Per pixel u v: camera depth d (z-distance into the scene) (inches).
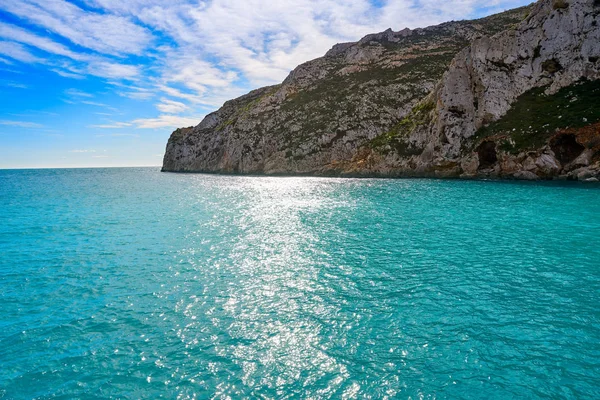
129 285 667.4
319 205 1708.9
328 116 4170.8
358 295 596.1
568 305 532.1
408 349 425.7
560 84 2420.0
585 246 848.9
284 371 389.1
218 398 346.3
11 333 484.1
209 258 844.6
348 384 363.6
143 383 372.8
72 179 5241.1
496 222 1152.2
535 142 2229.3
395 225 1172.5
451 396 341.7
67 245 988.6
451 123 2743.6
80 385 371.9
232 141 4921.3
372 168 3334.2
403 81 4077.3
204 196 2288.4
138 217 1469.0
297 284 658.2
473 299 563.2
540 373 372.8
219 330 486.6
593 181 1930.4
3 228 1241.4
